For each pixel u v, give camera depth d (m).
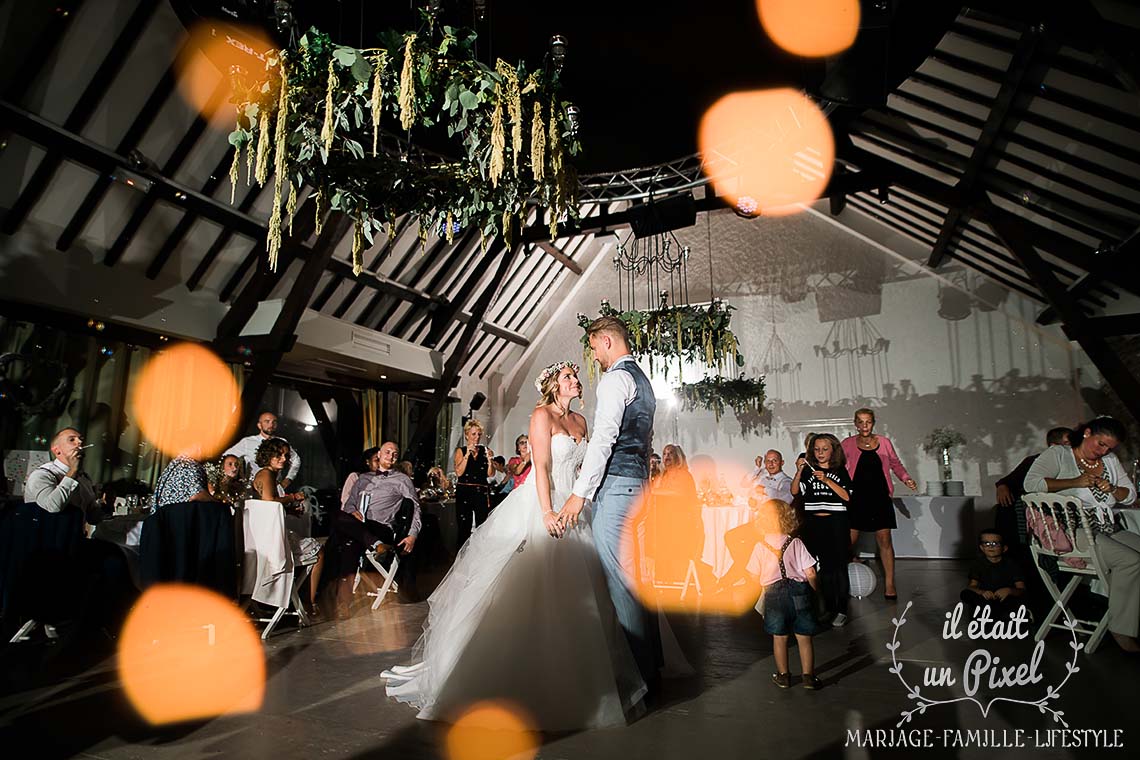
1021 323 9.79
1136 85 3.68
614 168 7.24
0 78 4.79
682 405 11.39
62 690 2.73
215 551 3.56
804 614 2.71
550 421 2.69
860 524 5.18
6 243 5.41
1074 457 3.73
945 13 4.26
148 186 5.93
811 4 4.39
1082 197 5.90
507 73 2.48
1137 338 7.90
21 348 5.57
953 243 9.30
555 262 11.80
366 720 2.32
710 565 5.54
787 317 11.06
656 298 11.94
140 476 6.40
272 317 7.03
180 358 6.86
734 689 2.68
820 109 5.72
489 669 2.29
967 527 8.39
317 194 2.65
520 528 2.58
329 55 2.31
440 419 11.45
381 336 8.75
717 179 6.82
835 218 10.98
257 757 1.99
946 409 9.99
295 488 8.60
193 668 3.08
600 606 2.49
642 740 2.10
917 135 6.78
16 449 5.46
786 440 10.78
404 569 5.13
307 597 4.91
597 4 6.62
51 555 3.67
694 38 6.63
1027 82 4.86
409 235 8.70
